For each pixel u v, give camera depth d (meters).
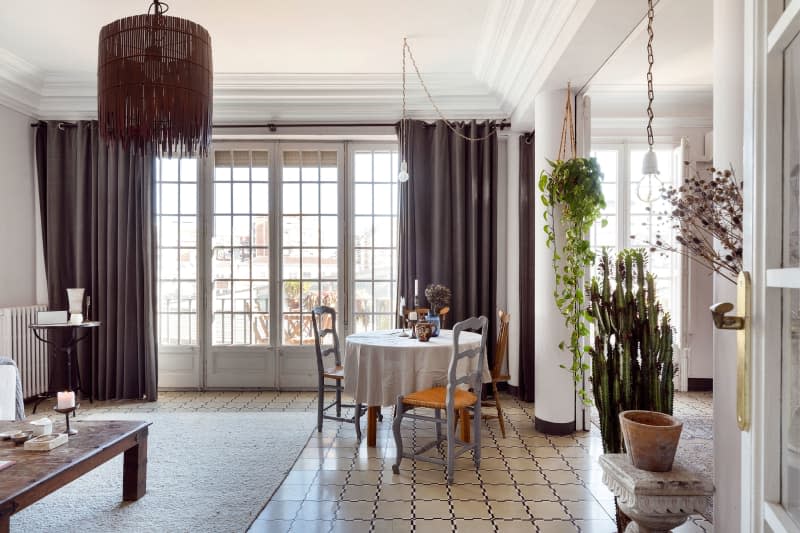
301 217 5.55
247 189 5.54
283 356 5.52
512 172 5.23
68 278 5.23
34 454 2.35
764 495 0.92
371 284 5.54
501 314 4.13
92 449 2.42
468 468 3.33
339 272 5.53
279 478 3.14
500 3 3.53
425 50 4.38
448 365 3.53
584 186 3.52
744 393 0.96
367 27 3.96
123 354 5.14
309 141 5.54
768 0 0.91
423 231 5.19
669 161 5.40
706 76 4.71
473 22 3.88
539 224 4.11
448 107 5.22
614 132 5.41
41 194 5.18
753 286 0.95
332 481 3.12
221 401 5.09
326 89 5.11
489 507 2.78
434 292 4.47
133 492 2.82
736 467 1.75
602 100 5.24
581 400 4.12
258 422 4.33
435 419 3.16
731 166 1.83
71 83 5.00
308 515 2.68
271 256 5.53
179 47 2.73
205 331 5.53
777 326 0.92
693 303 5.36
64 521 2.59
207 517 2.63
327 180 5.55
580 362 3.71
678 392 5.36
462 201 5.15
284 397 5.25
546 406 4.04
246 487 3.00
